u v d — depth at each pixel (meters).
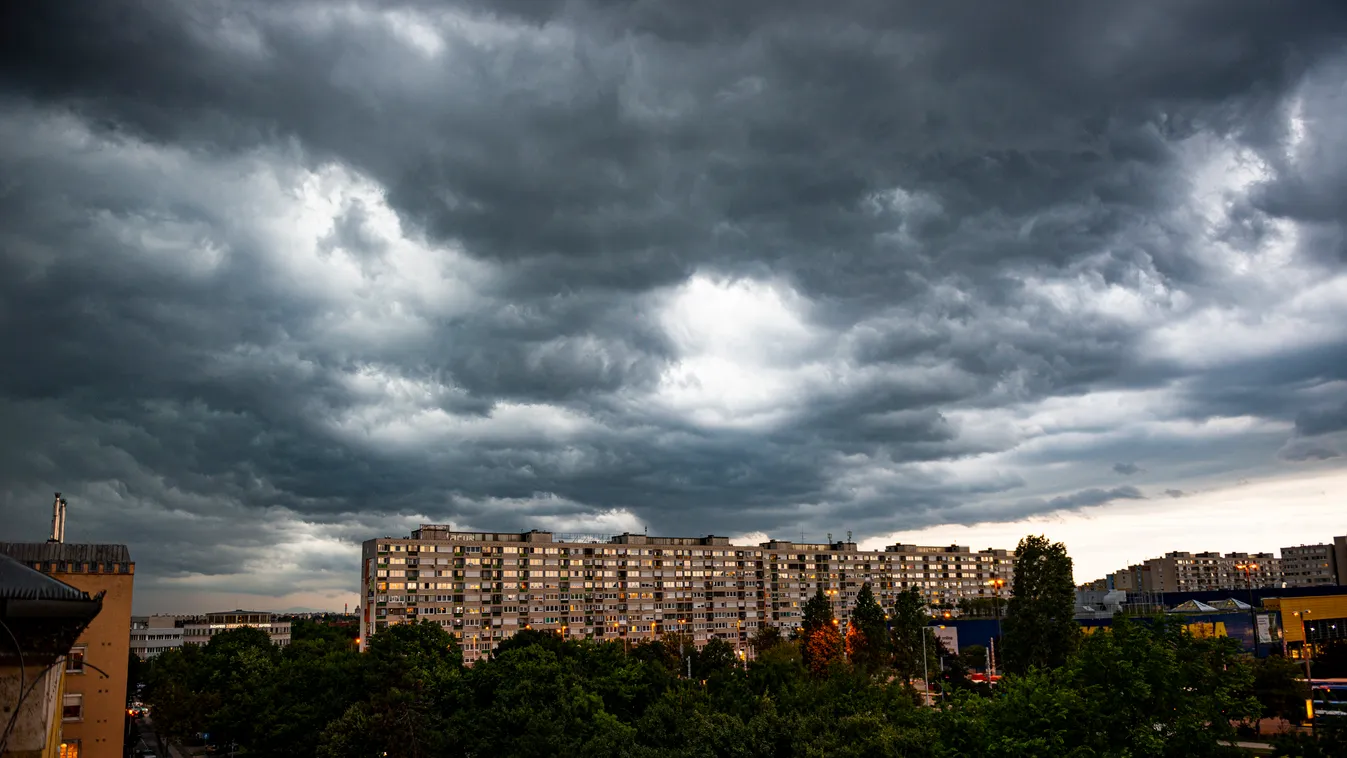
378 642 119.88
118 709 89.44
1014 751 53.78
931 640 163.75
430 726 93.75
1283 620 149.25
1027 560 120.31
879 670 141.38
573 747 80.69
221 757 137.12
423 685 99.88
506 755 84.00
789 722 73.44
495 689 92.69
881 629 166.12
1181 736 52.03
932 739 65.12
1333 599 148.00
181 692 139.12
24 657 24.78
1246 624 143.50
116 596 91.12
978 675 166.00
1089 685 56.72
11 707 24.45
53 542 95.06
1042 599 117.75
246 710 121.56
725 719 76.19
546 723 83.38
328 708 106.50
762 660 121.88
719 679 96.81
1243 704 53.12
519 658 96.69
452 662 124.00
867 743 67.19
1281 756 48.84
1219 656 55.28
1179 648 56.09
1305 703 91.62
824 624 178.00
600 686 94.75
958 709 62.62
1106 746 53.56
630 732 81.25
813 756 67.81
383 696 93.50
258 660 142.75
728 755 72.94
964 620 189.88
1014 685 60.09
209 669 149.62
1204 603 156.62
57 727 38.09
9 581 24.95
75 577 90.00
